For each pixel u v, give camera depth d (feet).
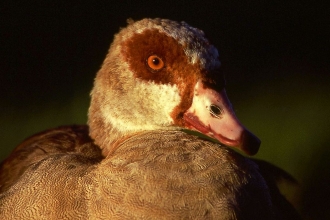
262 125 42.96
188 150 20.30
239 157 21.02
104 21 55.57
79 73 50.03
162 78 21.98
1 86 48.65
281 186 28.53
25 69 50.55
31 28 55.06
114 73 22.84
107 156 22.34
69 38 54.03
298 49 52.95
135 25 22.76
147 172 19.74
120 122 22.86
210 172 19.79
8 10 56.90
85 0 57.62
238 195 19.80
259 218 20.26
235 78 49.26
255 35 54.34
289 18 56.18
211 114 21.62
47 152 25.57
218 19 56.03
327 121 43.14
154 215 19.25
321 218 36.27
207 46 21.89
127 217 19.40
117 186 19.86
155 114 22.33
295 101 45.85
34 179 22.17
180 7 56.90
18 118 44.45
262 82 48.55
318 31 54.60
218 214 19.29
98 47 53.01
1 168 26.86
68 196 20.66
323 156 39.93
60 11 56.90
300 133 41.93
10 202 22.09
